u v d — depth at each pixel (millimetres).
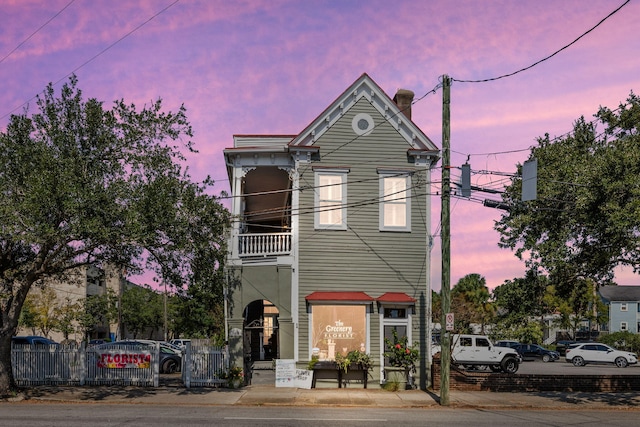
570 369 37281
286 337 21562
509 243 20047
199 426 12906
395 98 25781
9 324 18422
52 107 17938
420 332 22047
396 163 22703
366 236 22250
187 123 18844
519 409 17359
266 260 21938
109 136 18000
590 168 17141
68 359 21688
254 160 22844
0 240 18266
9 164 17375
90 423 13125
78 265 19234
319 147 22391
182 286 19453
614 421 14773
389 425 13453
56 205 16000
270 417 14586
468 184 18797
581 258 19125
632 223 15859
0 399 17781
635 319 69312
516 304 20578
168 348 29156
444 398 17859
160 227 17516
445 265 18438
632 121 18844
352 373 21531
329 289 21891
